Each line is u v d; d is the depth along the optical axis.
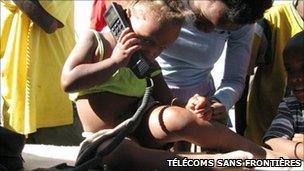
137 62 1.83
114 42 1.87
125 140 1.76
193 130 1.77
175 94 2.13
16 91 2.72
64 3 2.79
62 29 2.84
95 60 1.85
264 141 2.13
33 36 2.73
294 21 2.46
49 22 2.70
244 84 2.19
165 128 1.78
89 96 1.90
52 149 2.09
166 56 2.12
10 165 1.83
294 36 2.17
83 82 1.79
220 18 1.87
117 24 1.84
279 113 2.19
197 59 2.10
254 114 2.56
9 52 2.74
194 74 2.14
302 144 2.03
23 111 2.72
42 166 1.89
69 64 1.82
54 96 2.80
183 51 2.09
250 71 2.45
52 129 2.83
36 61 2.75
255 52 2.42
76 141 2.89
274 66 2.49
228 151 1.82
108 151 1.66
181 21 1.83
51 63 2.79
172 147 2.01
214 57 2.13
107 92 1.89
